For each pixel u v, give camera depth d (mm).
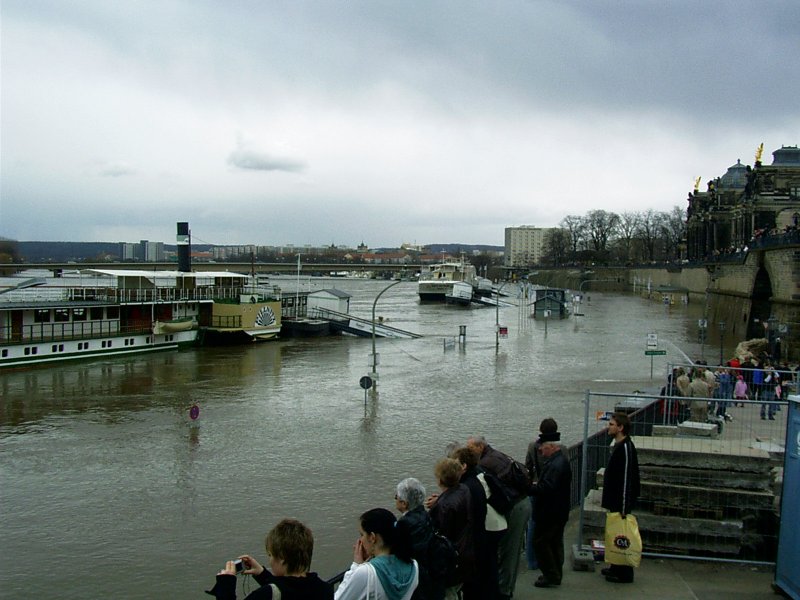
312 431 46969
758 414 27719
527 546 15195
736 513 15383
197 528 30078
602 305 186125
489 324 132250
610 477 13852
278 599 7590
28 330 73438
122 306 83750
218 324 96562
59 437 45062
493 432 47125
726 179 184000
